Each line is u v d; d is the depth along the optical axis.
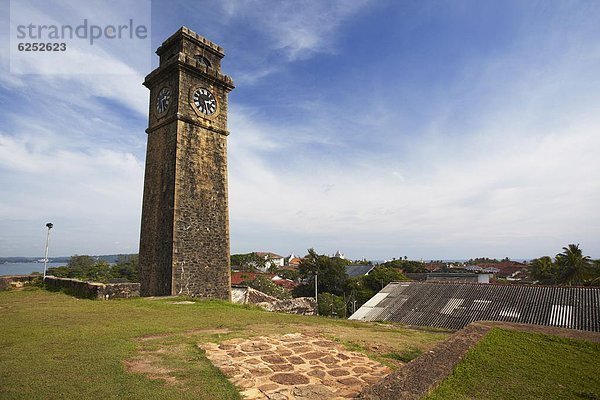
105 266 61.12
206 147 19.30
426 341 8.19
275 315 11.56
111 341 6.86
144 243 18.88
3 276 16.52
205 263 18.23
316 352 6.62
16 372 5.05
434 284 21.41
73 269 54.94
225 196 19.83
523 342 6.17
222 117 20.45
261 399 4.43
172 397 4.36
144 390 4.55
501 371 4.82
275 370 5.54
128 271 56.38
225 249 19.34
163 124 18.98
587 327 14.09
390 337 8.46
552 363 5.19
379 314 18.48
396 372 4.52
